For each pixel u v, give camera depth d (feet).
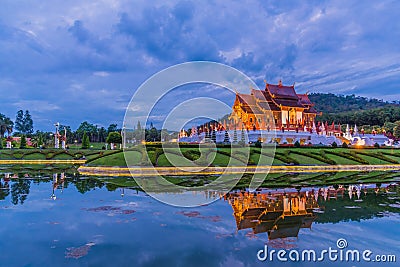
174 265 28.19
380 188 71.92
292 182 81.56
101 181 81.87
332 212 47.62
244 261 29.32
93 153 172.04
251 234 37.19
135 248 32.40
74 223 41.52
